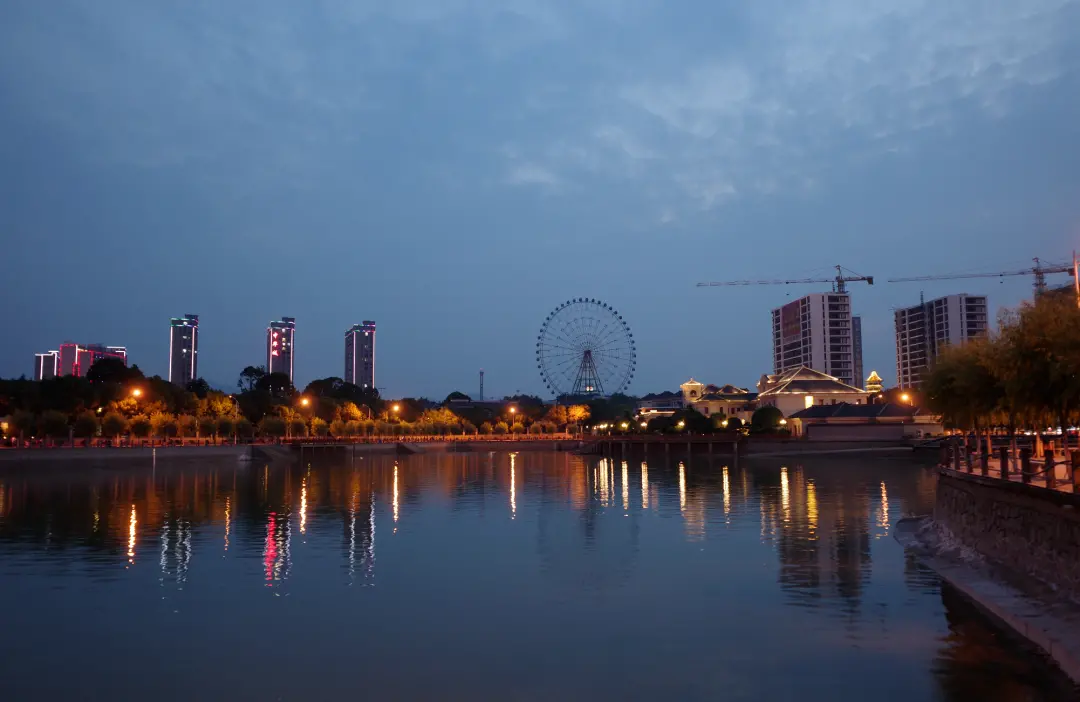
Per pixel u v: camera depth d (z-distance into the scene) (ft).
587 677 59.88
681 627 72.38
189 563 102.78
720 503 174.19
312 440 492.13
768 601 81.25
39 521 145.07
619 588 87.92
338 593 86.02
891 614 75.66
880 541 117.80
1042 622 67.21
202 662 63.41
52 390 375.04
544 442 605.73
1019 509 82.74
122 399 390.83
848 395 556.10
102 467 307.78
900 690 56.29
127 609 79.10
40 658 64.28
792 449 424.87
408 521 145.79
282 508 168.76
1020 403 101.55
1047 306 99.96
